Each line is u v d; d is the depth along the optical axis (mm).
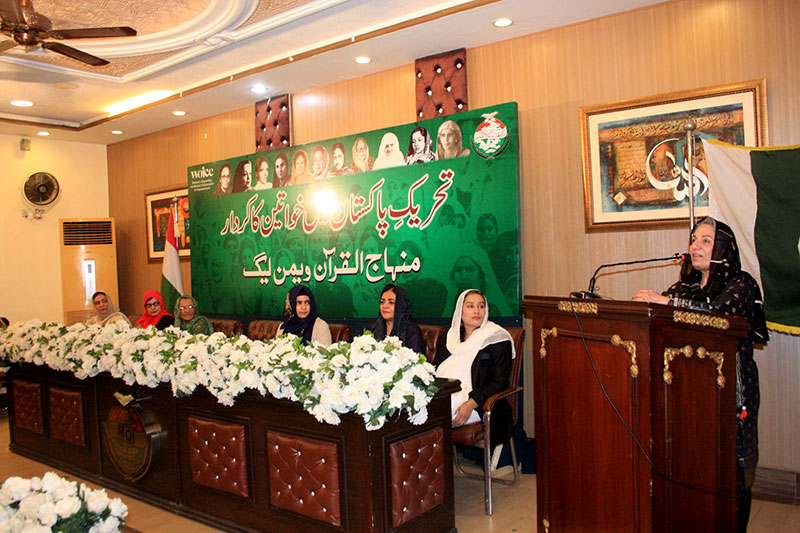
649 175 3662
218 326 5848
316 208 5359
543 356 2287
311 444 2598
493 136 4176
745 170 3182
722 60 3434
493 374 3500
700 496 1985
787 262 3055
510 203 4098
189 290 6859
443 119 4457
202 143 6582
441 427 2779
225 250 6219
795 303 3066
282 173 5660
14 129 6824
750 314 2225
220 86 5324
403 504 2543
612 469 2000
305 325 4535
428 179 4543
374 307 4926
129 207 7598
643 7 3691
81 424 3908
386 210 4824
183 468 3258
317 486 2578
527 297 2355
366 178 4969
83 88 5555
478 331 3656
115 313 5824
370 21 4102
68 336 3967
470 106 4461
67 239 7074
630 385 1927
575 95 3961
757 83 3303
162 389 3361
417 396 2439
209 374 2953
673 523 1924
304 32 4285
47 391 4262
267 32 4262
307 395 2500
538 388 2307
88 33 3375
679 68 3574
